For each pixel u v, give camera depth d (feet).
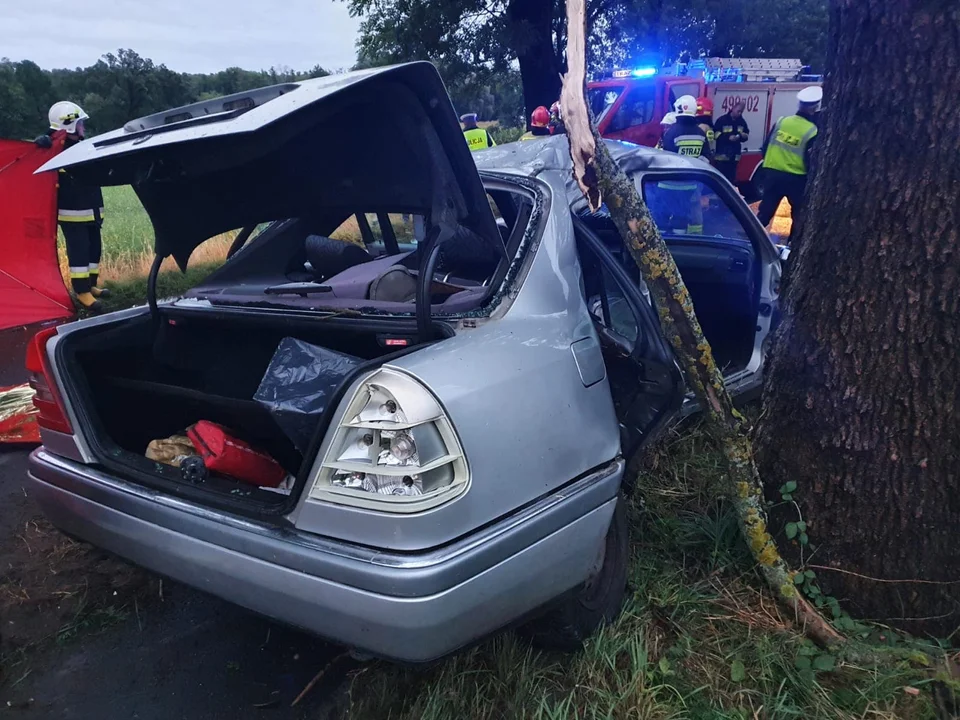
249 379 8.85
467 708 6.76
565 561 6.45
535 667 7.21
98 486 6.93
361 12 36.55
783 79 40.32
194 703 7.29
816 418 7.68
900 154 6.79
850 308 7.28
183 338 9.11
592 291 8.86
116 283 23.98
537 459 6.23
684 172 10.68
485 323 6.86
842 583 7.70
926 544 7.31
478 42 34.88
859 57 6.98
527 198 8.46
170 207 7.86
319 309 7.89
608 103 37.81
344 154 6.92
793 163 23.31
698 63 39.96
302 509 5.69
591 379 7.18
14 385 15.62
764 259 11.53
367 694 7.16
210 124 6.16
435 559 5.36
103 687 7.50
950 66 6.45
